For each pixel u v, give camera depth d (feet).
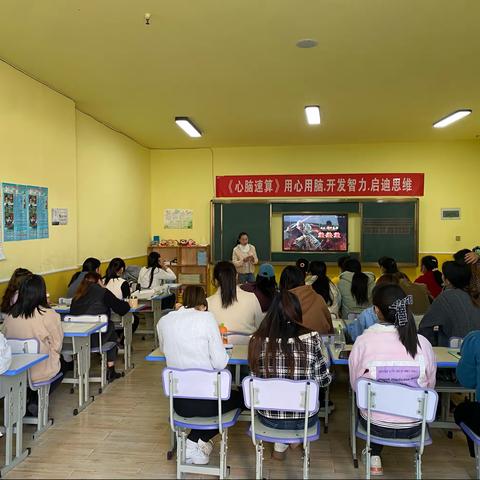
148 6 11.42
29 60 14.85
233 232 29.17
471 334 8.73
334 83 17.13
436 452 10.76
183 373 8.70
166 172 30.25
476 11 11.67
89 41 13.46
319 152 28.76
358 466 10.12
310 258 28.60
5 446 10.55
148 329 22.67
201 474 9.76
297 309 8.78
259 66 15.43
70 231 19.26
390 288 8.84
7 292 13.04
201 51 14.19
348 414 13.03
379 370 8.34
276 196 29.14
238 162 29.53
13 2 11.21
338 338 11.28
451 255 27.73
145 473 9.79
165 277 21.70
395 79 16.69
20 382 10.31
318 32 12.87
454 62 15.08
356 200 27.94
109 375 15.83
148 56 14.58
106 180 23.67
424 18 12.05
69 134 19.12
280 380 8.14
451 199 27.76
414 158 27.99
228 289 11.55
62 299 16.62
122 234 25.79
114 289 17.51
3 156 14.85
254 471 9.87
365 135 26.04
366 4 11.32
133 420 12.51
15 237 15.44
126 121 22.84
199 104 19.86
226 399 8.63
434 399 7.84
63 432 11.75
